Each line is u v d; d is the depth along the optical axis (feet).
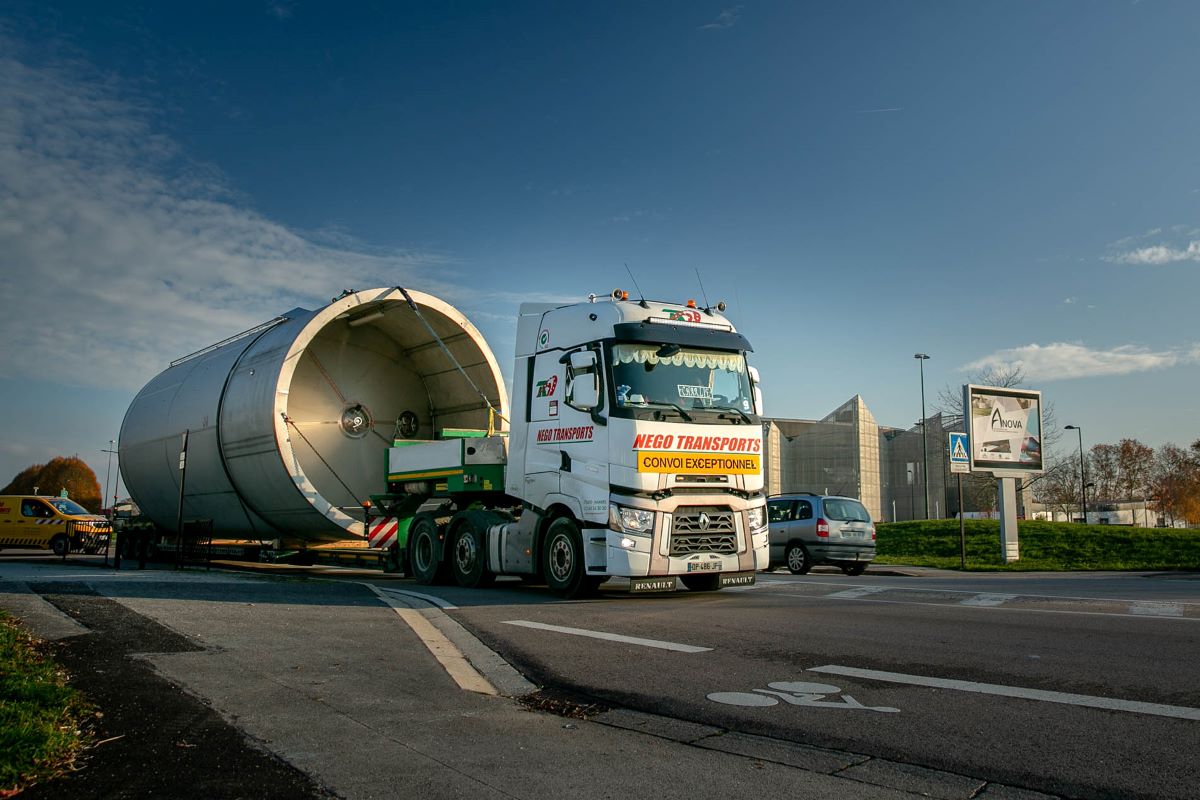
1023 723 15.55
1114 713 15.98
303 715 16.42
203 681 18.86
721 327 38.50
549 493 38.11
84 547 96.99
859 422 213.46
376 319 63.10
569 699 18.30
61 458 339.77
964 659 21.11
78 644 22.30
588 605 33.76
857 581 47.65
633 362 35.76
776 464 216.74
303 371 63.82
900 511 217.97
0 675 17.40
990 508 195.11
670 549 34.55
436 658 22.67
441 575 45.68
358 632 26.48
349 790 12.34
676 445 35.19
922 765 13.60
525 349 40.93
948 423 213.66
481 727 16.03
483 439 44.19
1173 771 12.94
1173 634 23.89
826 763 13.80
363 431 66.18
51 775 12.56
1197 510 293.23
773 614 29.84
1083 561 73.46
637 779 13.04
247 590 37.60
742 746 14.79
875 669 20.27
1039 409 77.10
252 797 11.90
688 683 19.33
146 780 12.46
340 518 56.13
